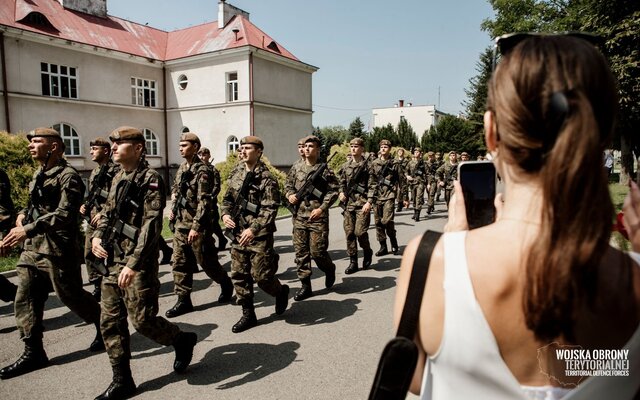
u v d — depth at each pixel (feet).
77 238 12.40
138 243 9.86
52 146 12.16
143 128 83.25
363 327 14.30
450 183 42.27
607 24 39.19
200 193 16.05
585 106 2.02
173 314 15.83
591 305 2.11
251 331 14.14
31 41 65.05
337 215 44.60
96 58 74.28
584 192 1.99
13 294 15.64
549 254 2.02
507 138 2.25
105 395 9.91
